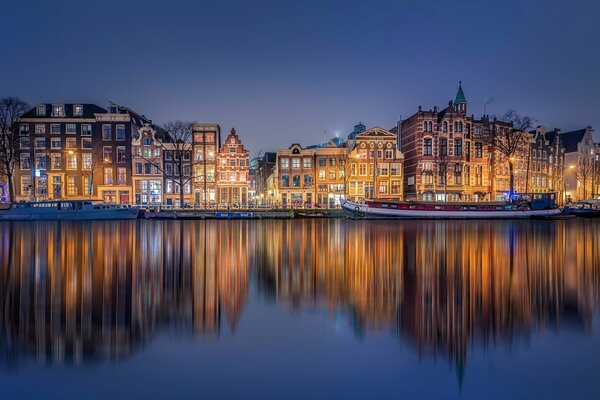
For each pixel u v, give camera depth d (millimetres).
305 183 72375
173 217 57969
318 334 9164
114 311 10797
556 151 95188
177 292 12914
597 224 47000
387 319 10211
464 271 16531
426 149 73250
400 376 7258
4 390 6695
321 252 22500
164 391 6691
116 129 69812
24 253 21828
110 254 21625
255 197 93688
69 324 9727
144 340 8766
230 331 9352
